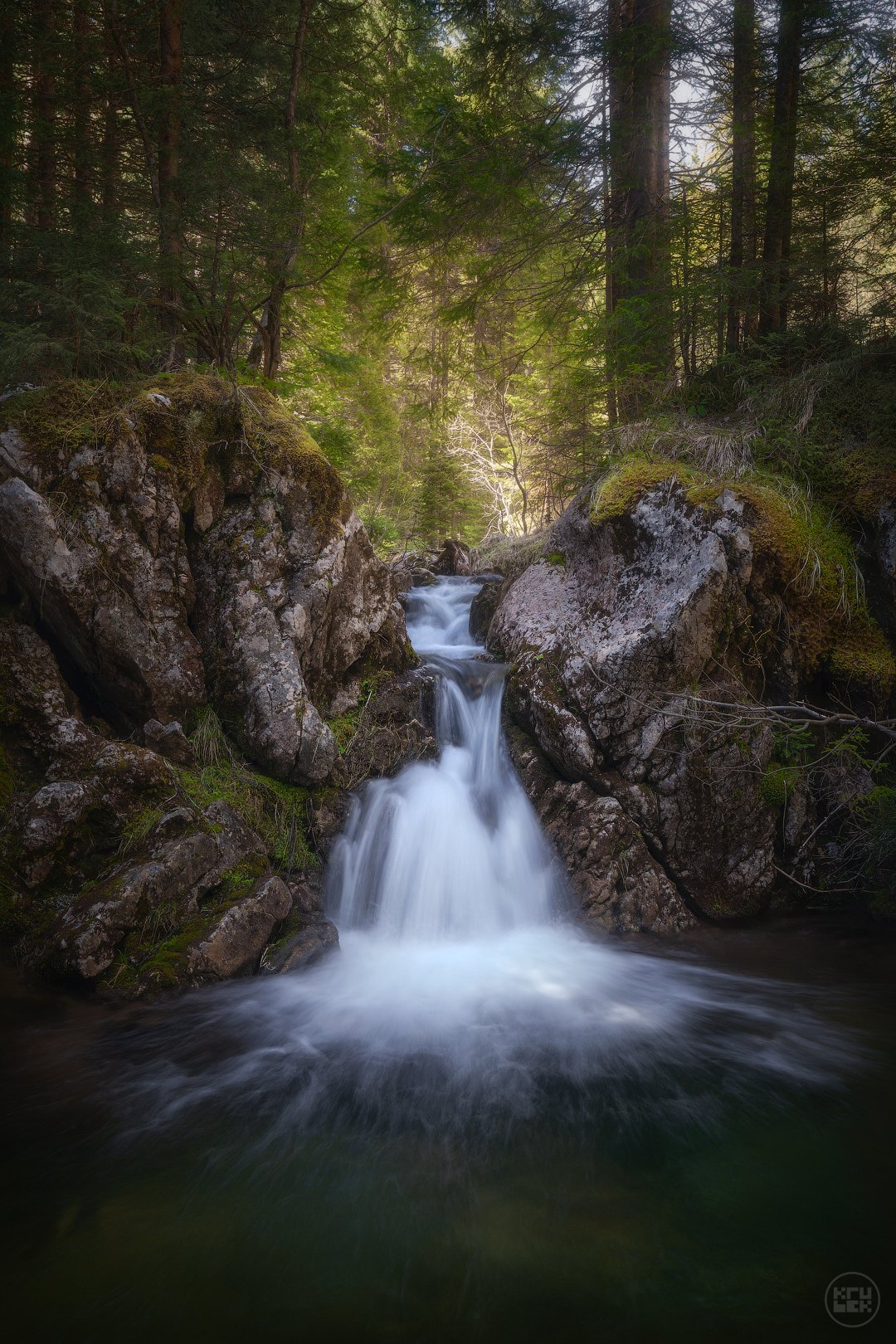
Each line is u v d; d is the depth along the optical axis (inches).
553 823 228.8
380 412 674.8
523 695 245.9
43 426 206.2
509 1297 95.6
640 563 240.2
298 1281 98.3
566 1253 103.1
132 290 265.4
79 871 188.7
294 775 220.1
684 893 223.1
